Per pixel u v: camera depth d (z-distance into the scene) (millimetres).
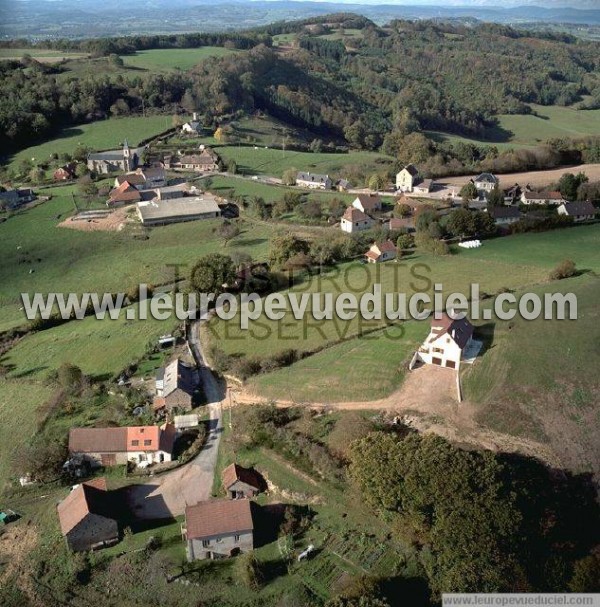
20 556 75125
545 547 70188
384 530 74938
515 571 66812
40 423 97688
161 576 71500
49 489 85375
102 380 106812
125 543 75750
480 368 92562
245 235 173375
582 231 152125
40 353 120125
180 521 78562
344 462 82375
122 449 87500
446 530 68375
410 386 92312
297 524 76875
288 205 190375
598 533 72812
